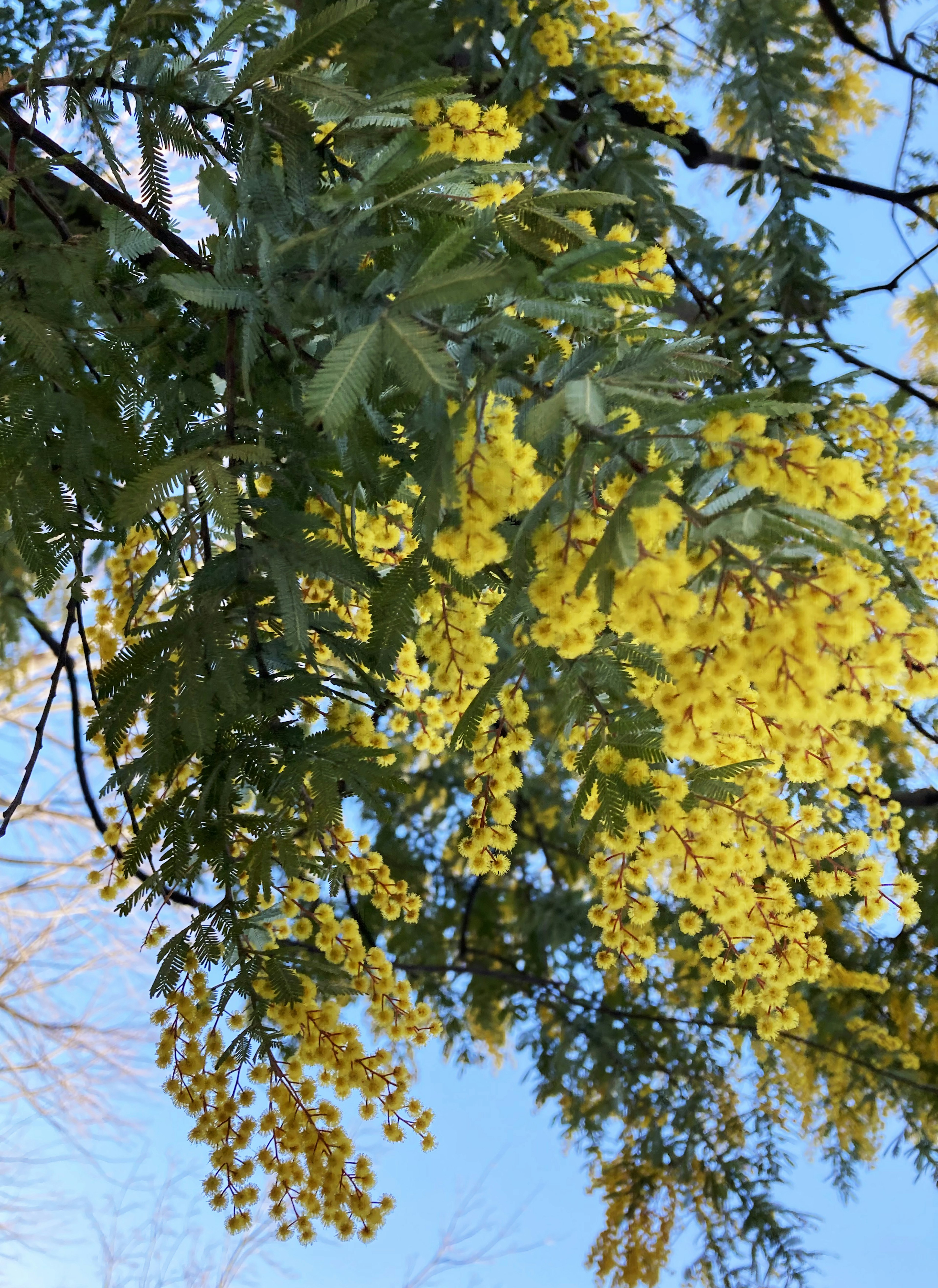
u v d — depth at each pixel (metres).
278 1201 0.49
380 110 0.50
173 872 0.49
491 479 0.45
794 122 0.94
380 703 0.53
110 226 0.51
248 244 0.49
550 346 0.46
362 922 0.63
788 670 0.42
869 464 0.74
